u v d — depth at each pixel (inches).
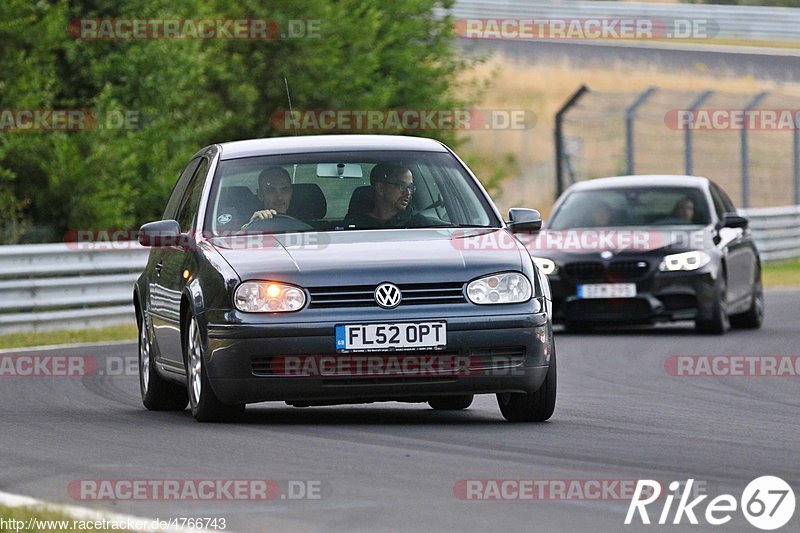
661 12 6505.9
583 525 709.9
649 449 979.9
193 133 3385.8
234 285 1080.8
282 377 1064.2
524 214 1228.5
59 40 3223.4
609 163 5605.3
